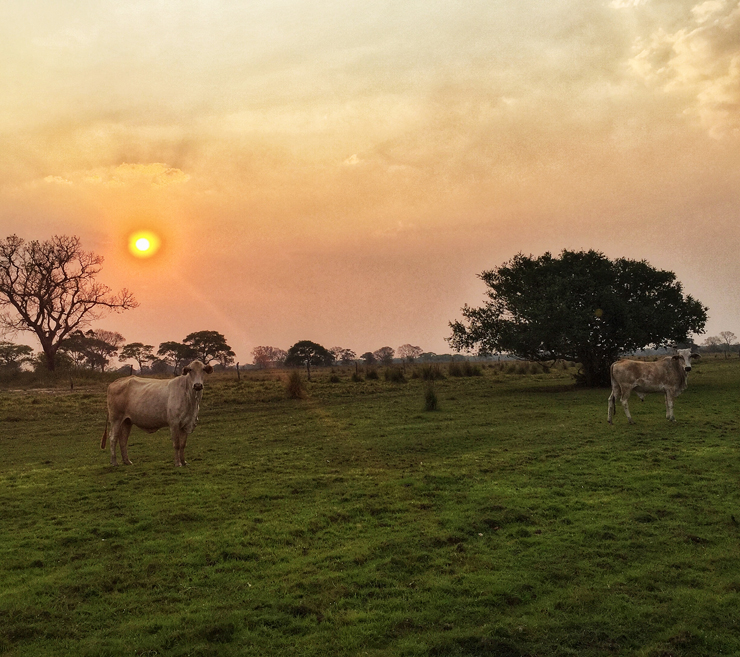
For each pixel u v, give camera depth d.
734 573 6.67
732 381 29.88
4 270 57.06
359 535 8.27
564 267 31.44
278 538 8.18
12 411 27.42
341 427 18.78
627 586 6.44
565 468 11.60
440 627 5.70
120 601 6.37
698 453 12.32
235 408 26.31
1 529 8.97
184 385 13.42
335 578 6.80
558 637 5.47
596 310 29.42
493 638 5.40
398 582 6.69
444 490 10.45
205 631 5.61
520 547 7.63
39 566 7.44
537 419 18.62
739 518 8.33
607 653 5.21
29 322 57.03
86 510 9.88
